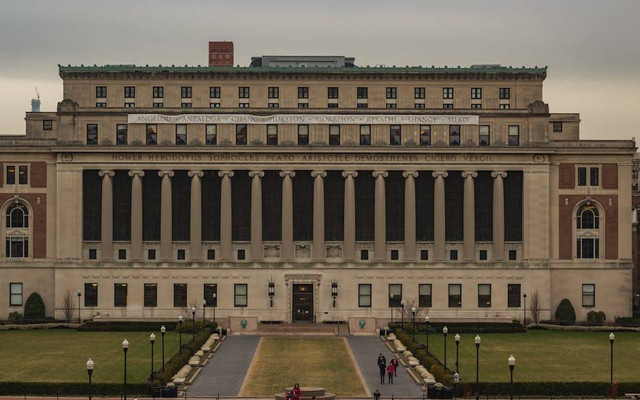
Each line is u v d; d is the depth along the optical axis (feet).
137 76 637.71
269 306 602.85
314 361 462.60
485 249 610.65
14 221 610.65
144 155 604.08
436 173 606.14
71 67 634.43
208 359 467.11
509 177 613.52
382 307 604.49
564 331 577.02
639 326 584.81
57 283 602.44
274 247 608.60
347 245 605.31
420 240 610.24
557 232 614.34
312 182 609.42
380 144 606.55
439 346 503.61
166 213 603.26
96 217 609.01
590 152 613.93
